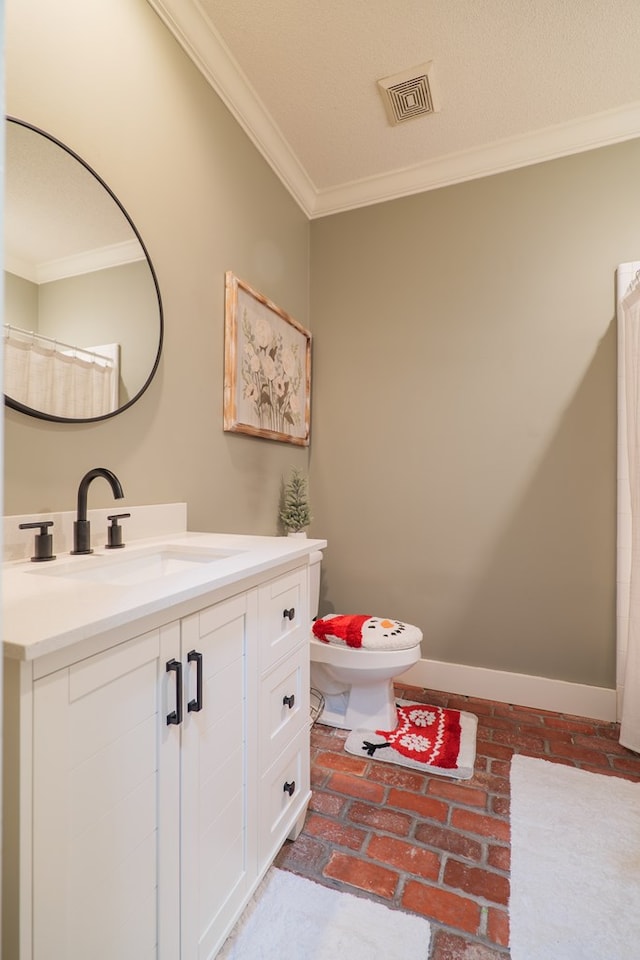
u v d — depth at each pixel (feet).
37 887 1.79
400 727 6.20
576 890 3.66
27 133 3.37
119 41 4.23
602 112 6.44
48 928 1.84
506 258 7.23
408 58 5.59
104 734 2.10
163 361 4.78
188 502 5.18
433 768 5.25
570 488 6.88
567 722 6.49
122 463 4.27
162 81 4.78
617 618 6.51
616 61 5.62
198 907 2.73
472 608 7.42
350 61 5.63
